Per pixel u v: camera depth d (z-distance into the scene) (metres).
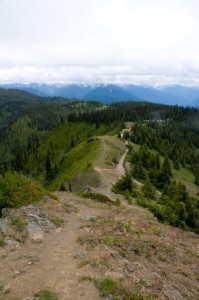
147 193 65.00
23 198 32.47
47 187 123.75
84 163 102.81
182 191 65.56
